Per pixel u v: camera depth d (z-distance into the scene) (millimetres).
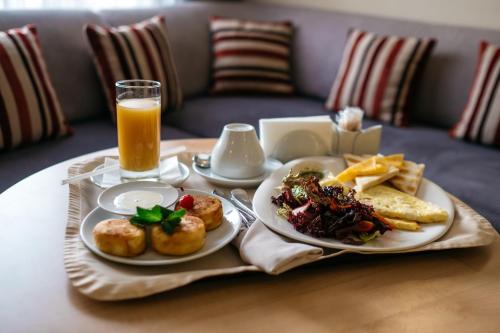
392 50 2035
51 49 1825
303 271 771
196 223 773
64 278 717
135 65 1924
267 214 886
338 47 2307
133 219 764
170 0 2664
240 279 741
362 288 736
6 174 1411
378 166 1053
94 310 652
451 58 1983
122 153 1021
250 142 1053
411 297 723
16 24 1745
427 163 1646
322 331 637
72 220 844
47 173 1078
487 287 761
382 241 820
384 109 2041
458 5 2186
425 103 2064
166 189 926
